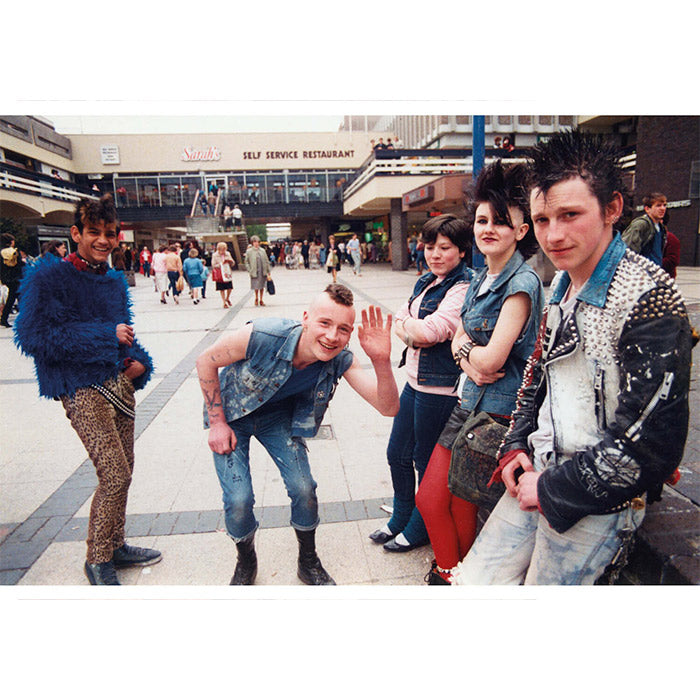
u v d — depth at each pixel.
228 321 9.22
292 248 26.81
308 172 25.20
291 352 1.92
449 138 17.00
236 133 25.17
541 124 8.55
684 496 2.27
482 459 1.77
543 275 7.17
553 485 1.33
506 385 1.83
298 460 2.17
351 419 4.16
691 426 3.05
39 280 2.04
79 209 2.15
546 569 1.50
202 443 3.78
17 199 15.01
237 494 2.10
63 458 3.53
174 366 5.97
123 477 2.22
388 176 17.28
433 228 2.19
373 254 26.92
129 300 2.43
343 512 2.82
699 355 3.79
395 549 2.46
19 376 5.72
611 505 1.28
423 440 2.28
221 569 2.40
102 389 2.17
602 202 1.23
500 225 1.74
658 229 3.39
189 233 23.78
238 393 2.05
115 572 2.28
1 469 3.37
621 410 1.21
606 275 1.25
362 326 1.88
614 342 1.25
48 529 2.69
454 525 2.06
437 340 2.14
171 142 24.92
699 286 4.61
